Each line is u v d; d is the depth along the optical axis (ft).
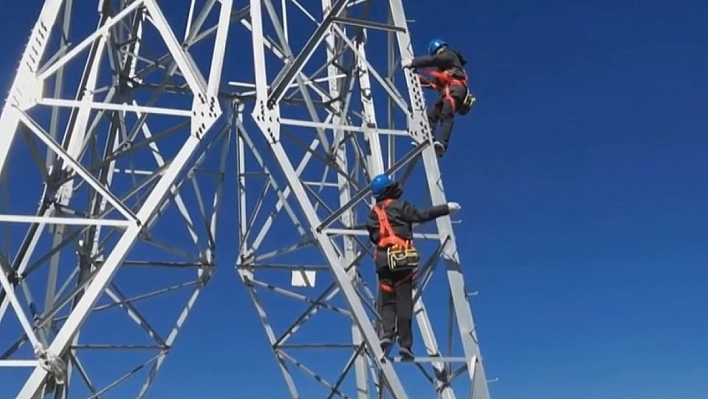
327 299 49.16
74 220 28.91
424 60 36.24
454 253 33.60
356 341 50.55
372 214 31.35
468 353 32.04
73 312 27.96
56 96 35.09
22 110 30.42
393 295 31.22
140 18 43.73
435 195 33.86
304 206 31.94
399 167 34.63
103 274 28.48
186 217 51.42
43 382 27.25
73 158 31.45
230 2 33.22
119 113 44.65
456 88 36.55
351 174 47.16
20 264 33.60
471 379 31.45
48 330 37.17
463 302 32.73
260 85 32.94
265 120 32.50
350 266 37.42
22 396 26.91
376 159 40.22
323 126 33.81
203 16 43.52
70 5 35.83
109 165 42.19
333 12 34.14
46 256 33.76
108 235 42.78
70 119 36.45
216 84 31.76
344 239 46.09
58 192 38.32
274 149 32.37
